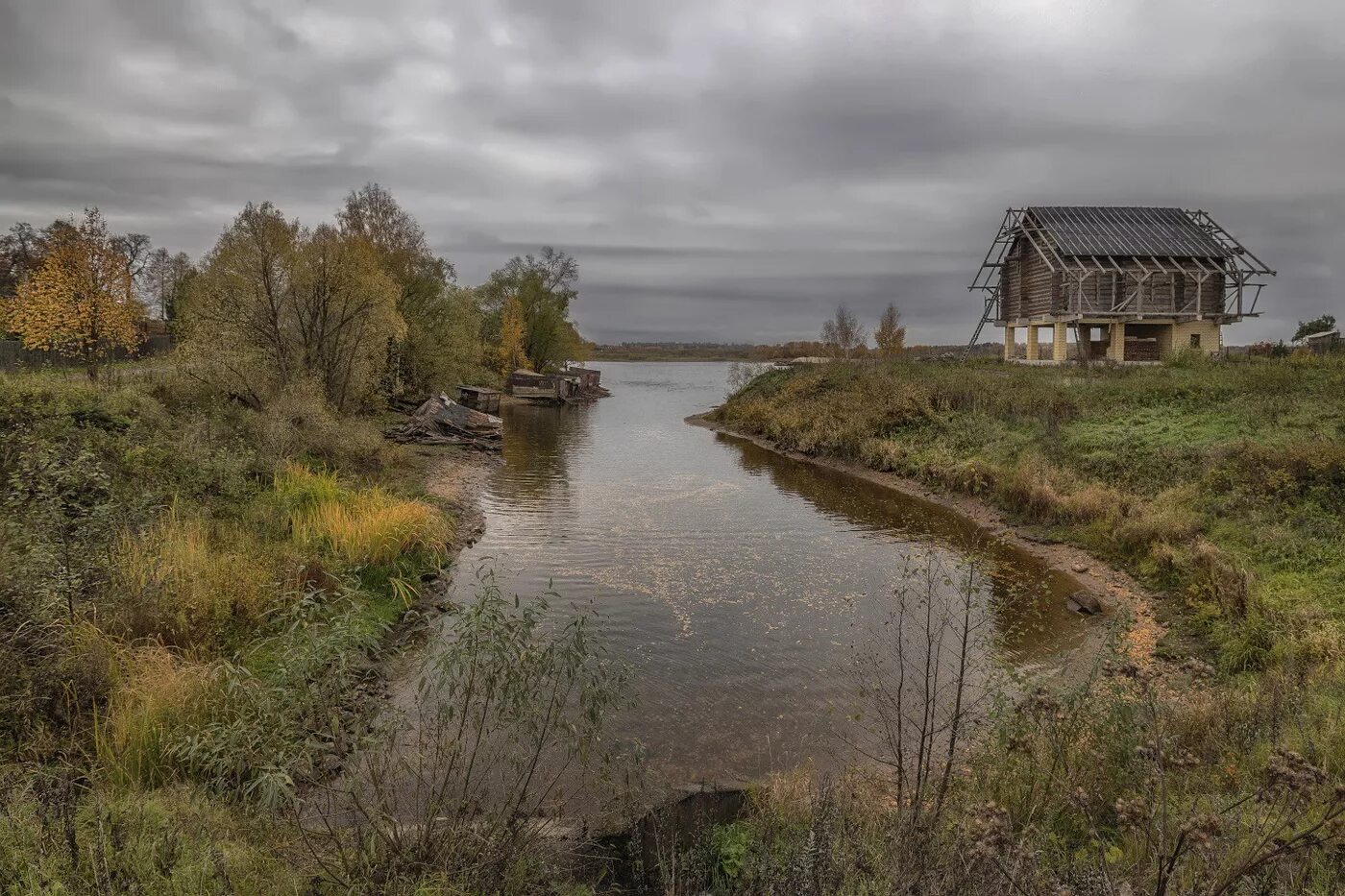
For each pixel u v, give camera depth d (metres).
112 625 8.12
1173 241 38.50
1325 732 6.32
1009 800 5.80
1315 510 13.30
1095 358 41.09
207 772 6.22
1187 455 17.70
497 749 7.12
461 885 4.38
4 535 8.23
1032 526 17.73
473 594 12.73
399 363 36.38
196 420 16.45
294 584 10.32
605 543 16.56
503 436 35.59
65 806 4.46
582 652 5.66
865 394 31.69
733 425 39.38
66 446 11.52
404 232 37.31
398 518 14.12
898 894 3.99
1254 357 35.44
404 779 6.49
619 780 7.10
